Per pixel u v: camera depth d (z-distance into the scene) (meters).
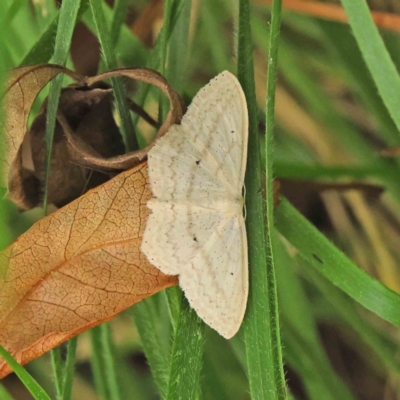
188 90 0.23
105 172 0.20
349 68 0.22
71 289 0.20
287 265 0.22
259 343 0.20
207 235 0.20
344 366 0.24
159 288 0.20
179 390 0.20
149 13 0.22
